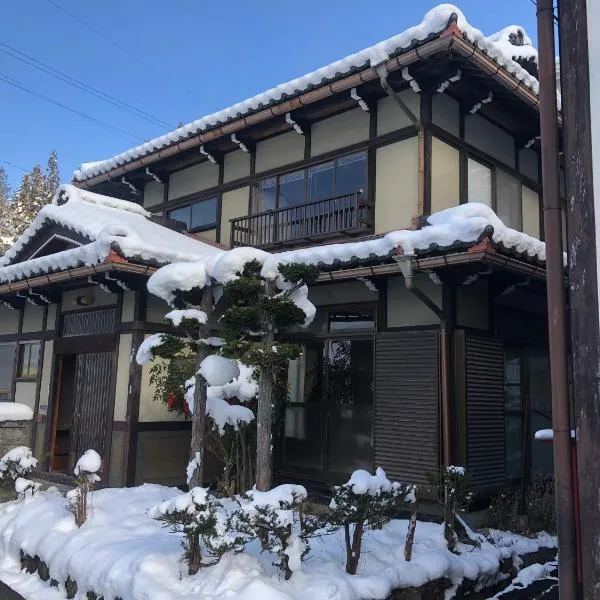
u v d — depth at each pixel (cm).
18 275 973
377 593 457
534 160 1076
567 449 359
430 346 707
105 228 812
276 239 991
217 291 604
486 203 936
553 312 375
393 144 877
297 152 1012
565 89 359
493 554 579
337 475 801
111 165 1245
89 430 930
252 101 962
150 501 720
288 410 875
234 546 451
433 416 689
